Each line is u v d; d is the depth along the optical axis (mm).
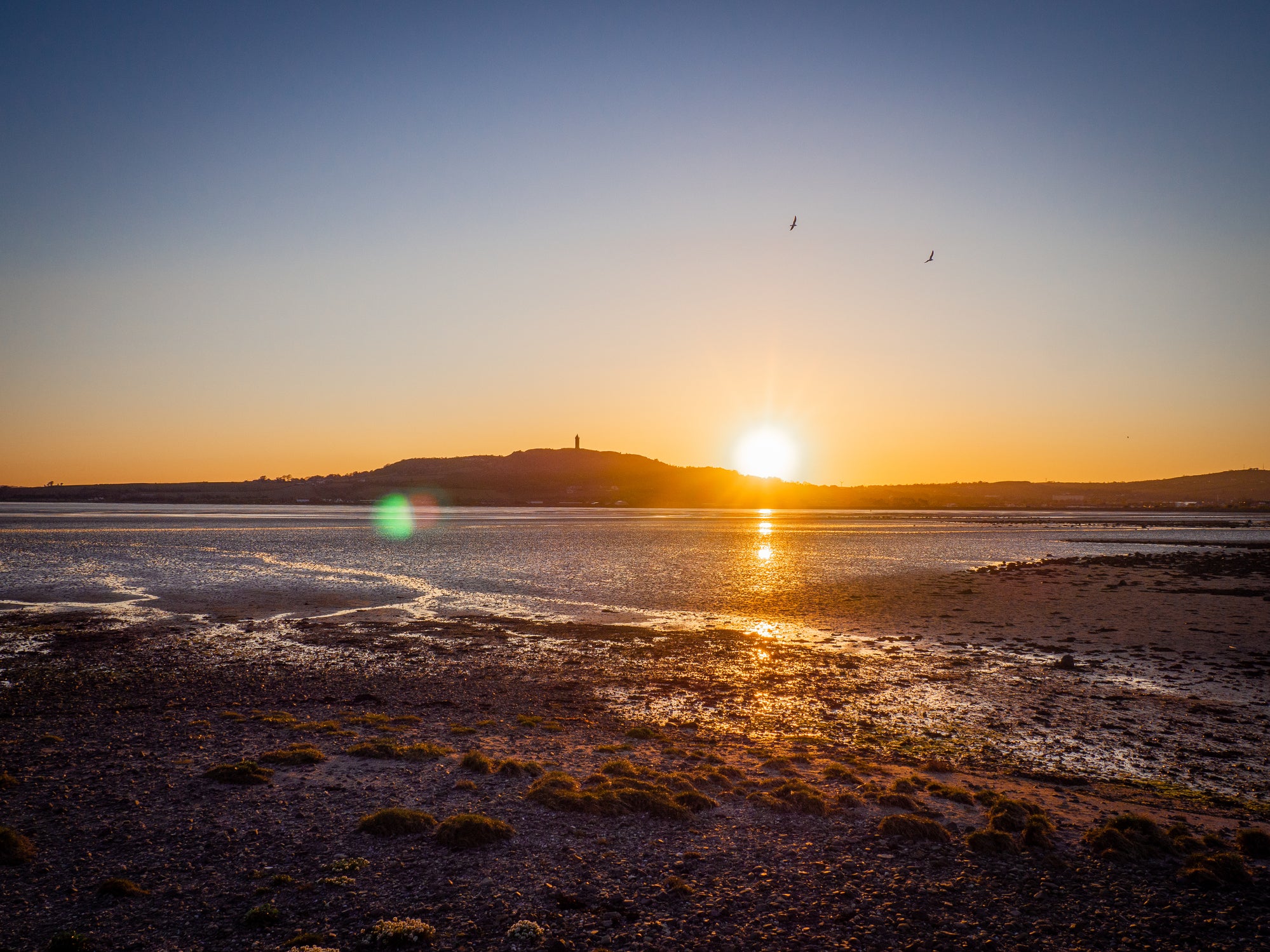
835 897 8812
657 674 22797
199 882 8680
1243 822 11711
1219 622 32469
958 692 20938
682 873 9367
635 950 7586
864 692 20891
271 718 16344
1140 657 25594
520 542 78375
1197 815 12047
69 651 24672
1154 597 40062
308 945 7418
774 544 78625
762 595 40469
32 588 39750
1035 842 10344
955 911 8578
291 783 12031
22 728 15234
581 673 22938
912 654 26031
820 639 28750
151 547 65250
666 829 10688
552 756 14117
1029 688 21422
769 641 28156
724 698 20125
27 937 7363
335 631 29094
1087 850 10219
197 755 13453
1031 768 14883
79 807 10789
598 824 10766
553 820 10852
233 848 9617
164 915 7922
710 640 28422
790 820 11180
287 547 68188
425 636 28500
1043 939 8008
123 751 13625
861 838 10539
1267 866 9852
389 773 12719
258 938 7539
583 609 35562
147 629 28969
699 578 47969
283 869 9055
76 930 7543
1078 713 18859
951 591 42344
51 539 71875
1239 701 20156
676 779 12602
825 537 92312
